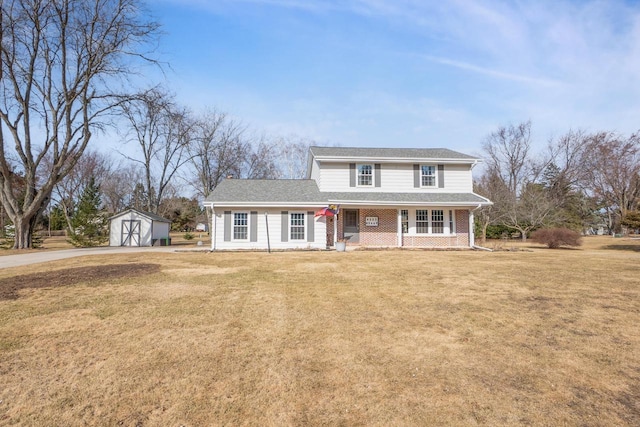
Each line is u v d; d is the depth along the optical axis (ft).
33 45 68.08
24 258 47.06
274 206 59.98
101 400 10.05
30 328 16.20
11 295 22.81
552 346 14.10
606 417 9.16
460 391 10.52
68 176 130.62
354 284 26.91
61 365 12.33
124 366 12.26
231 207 59.98
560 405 9.75
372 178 66.69
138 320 17.46
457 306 20.31
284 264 38.86
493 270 33.81
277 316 18.28
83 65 71.20
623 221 69.56
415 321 17.47
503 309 19.62
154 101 76.95
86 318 17.76
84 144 72.59
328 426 8.79
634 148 110.83
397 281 28.12
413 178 67.10
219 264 38.96
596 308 19.72
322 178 66.28
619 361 12.65
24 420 9.06
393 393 10.43
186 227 189.26
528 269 34.45
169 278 29.32
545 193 108.78
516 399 10.06
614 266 36.58
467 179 67.87
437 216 65.36
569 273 31.86
